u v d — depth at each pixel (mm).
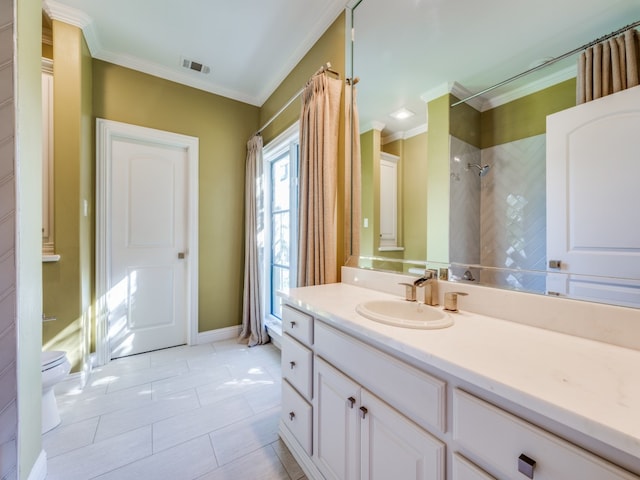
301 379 1287
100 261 2309
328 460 1105
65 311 1928
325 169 1759
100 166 2303
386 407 840
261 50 2299
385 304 1217
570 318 831
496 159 1079
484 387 574
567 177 888
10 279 1020
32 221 1179
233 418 1656
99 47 2252
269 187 3100
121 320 2480
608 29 809
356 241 1753
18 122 1060
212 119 2863
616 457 447
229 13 1925
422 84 1380
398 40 1494
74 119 1957
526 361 647
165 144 2688
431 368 729
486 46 1128
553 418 478
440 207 1283
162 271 2676
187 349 2666
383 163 1585
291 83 2473
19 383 1046
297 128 2336
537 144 965
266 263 3051
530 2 999
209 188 2852
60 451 1380
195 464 1316
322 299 1294
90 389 1955
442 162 1286
